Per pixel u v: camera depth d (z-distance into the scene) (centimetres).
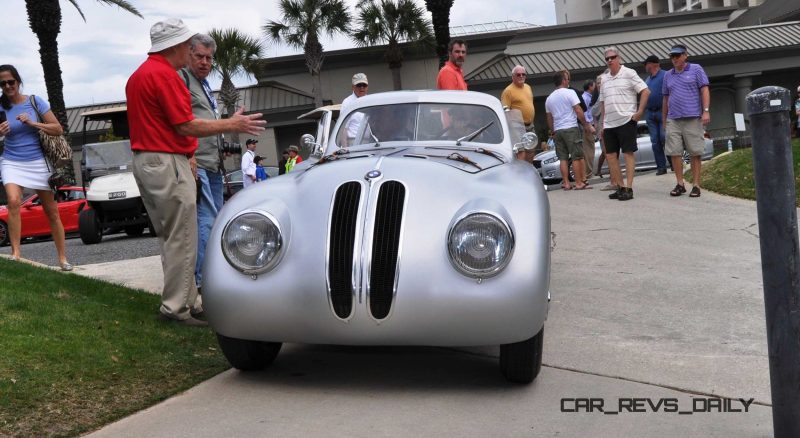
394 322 369
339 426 341
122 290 609
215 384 407
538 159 1698
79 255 1109
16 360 391
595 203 1034
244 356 416
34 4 2112
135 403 370
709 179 1121
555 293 608
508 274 369
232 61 3036
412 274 369
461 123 537
